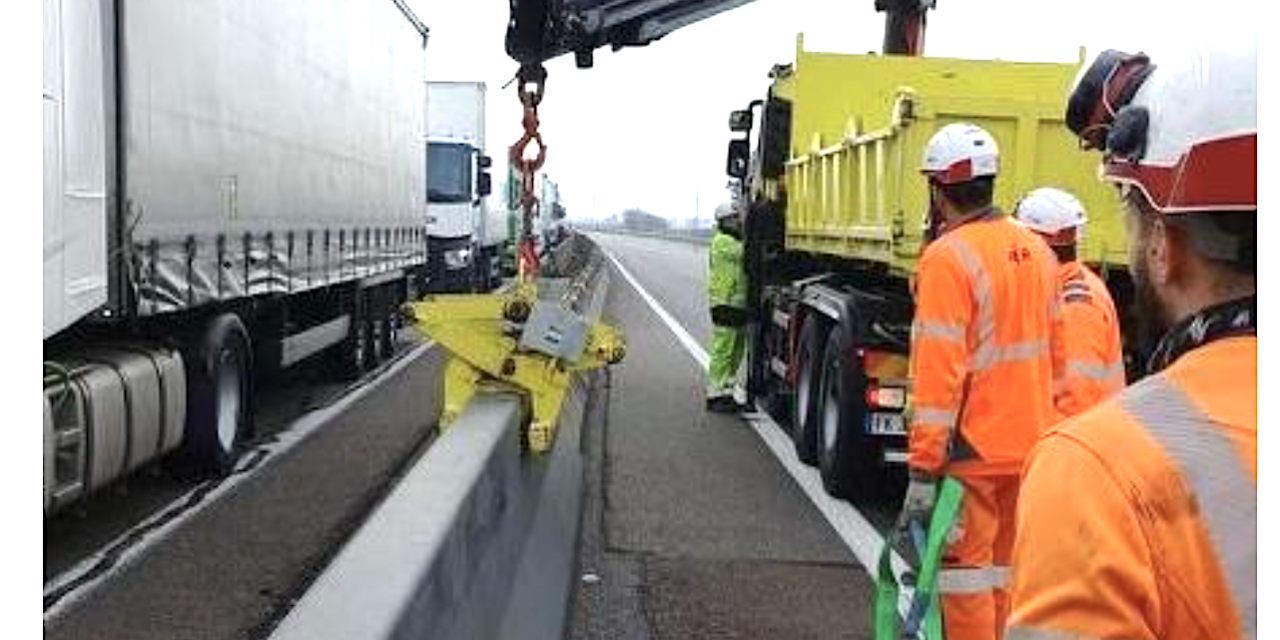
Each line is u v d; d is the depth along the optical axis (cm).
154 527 834
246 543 796
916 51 1276
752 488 955
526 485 564
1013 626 160
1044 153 855
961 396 493
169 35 893
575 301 940
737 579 711
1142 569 151
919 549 493
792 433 1179
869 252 926
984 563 497
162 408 877
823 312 991
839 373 915
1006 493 499
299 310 1423
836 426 921
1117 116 180
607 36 888
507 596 457
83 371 765
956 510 491
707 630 622
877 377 895
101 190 766
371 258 1656
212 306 1033
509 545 477
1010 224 512
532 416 630
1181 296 168
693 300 3238
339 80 1447
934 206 541
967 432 494
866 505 904
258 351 1244
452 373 644
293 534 820
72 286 717
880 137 891
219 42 1005
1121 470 155
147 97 854
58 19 697
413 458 1084
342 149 1473
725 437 1178
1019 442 493
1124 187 178
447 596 320
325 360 1622
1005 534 504
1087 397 527
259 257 1127
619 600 668
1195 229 163
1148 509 153
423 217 2147
